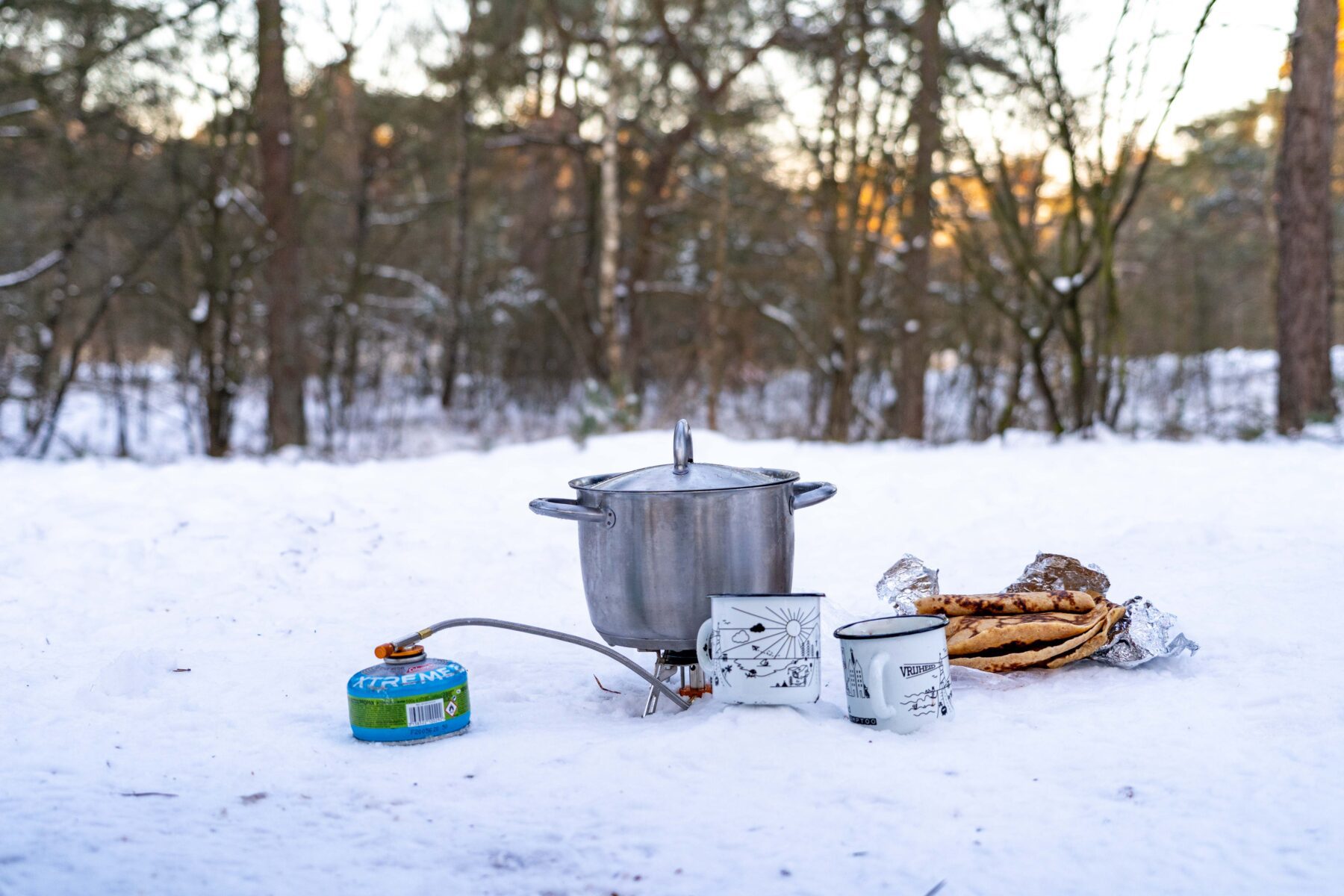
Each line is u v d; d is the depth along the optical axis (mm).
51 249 22328
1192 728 3311
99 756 3383
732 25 22438
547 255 31094
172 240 21328
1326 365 16234
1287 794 2807
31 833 2762
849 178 20344
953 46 14711
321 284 26828
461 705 3580
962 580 5711
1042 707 3613
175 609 5430
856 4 19375
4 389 19094
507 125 27094
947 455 11266
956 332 23625
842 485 9234
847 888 2418
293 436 18844
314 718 3809
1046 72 13828
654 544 3680
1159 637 3932
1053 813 2768
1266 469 9344
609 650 3750
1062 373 19172
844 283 20406
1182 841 2582
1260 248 29984
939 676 3441
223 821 2863
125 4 17703
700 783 3029
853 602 5340
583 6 25000
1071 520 7277
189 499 8352
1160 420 19562
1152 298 29812
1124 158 13883
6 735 3584
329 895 2432
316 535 7094
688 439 3908
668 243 29234
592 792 3006
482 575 6270
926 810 2805
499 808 2924
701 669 3816
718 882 2467
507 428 24078
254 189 20875
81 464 11281
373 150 26953
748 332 29984
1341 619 4414
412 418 27000
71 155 18969
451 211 29281
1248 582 5125
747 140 23516
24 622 5137
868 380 23672
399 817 2881
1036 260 15203
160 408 23891
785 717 3389
